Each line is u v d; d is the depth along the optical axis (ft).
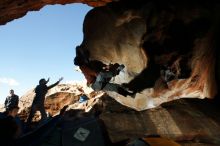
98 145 10.44
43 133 10.75
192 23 21.67
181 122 23.70
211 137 22.27
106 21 24.47
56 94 55.47
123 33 23.79
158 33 22.20
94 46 26.03
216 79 24.75
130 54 23.93
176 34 21.79
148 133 21.86
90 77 27.86
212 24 21.61
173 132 22.54
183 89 23.41
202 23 21.56
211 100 26.68
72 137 10.43
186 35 21.68
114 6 23.89
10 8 30.63
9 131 10.93
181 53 21.74
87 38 26.32
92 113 12.87
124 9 23.24
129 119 23.25
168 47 21.84
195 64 22.25
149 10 22.57
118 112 24.59
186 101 27.17
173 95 23.97
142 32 22.70
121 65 24.84
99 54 26.17
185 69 21.88
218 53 23.41
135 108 25.35
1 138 10.73
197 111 25.35
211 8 21.40
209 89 25.32
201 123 23.53
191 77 22.47
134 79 24.04
